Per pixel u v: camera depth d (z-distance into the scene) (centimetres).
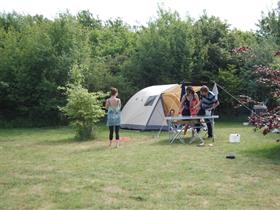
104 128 1953
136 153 1102
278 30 2905
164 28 2559
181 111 1440
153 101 1767
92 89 2355
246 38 3059
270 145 1165
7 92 2252
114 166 913
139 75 2525
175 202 622
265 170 846
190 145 1251
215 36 2759
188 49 2509
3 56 2238
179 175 808
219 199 638
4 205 618
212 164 916
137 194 669
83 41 2412
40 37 2259
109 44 3372
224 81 2494
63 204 619
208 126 1427
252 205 605
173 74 2509
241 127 1900
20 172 867
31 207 607
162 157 1025
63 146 1310
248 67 2411
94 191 695
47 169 897
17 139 1547
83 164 949
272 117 962
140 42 2556
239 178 778
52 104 2227
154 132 1688
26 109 2255
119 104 1279
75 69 1775
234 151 1097
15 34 2359
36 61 2222
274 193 670
